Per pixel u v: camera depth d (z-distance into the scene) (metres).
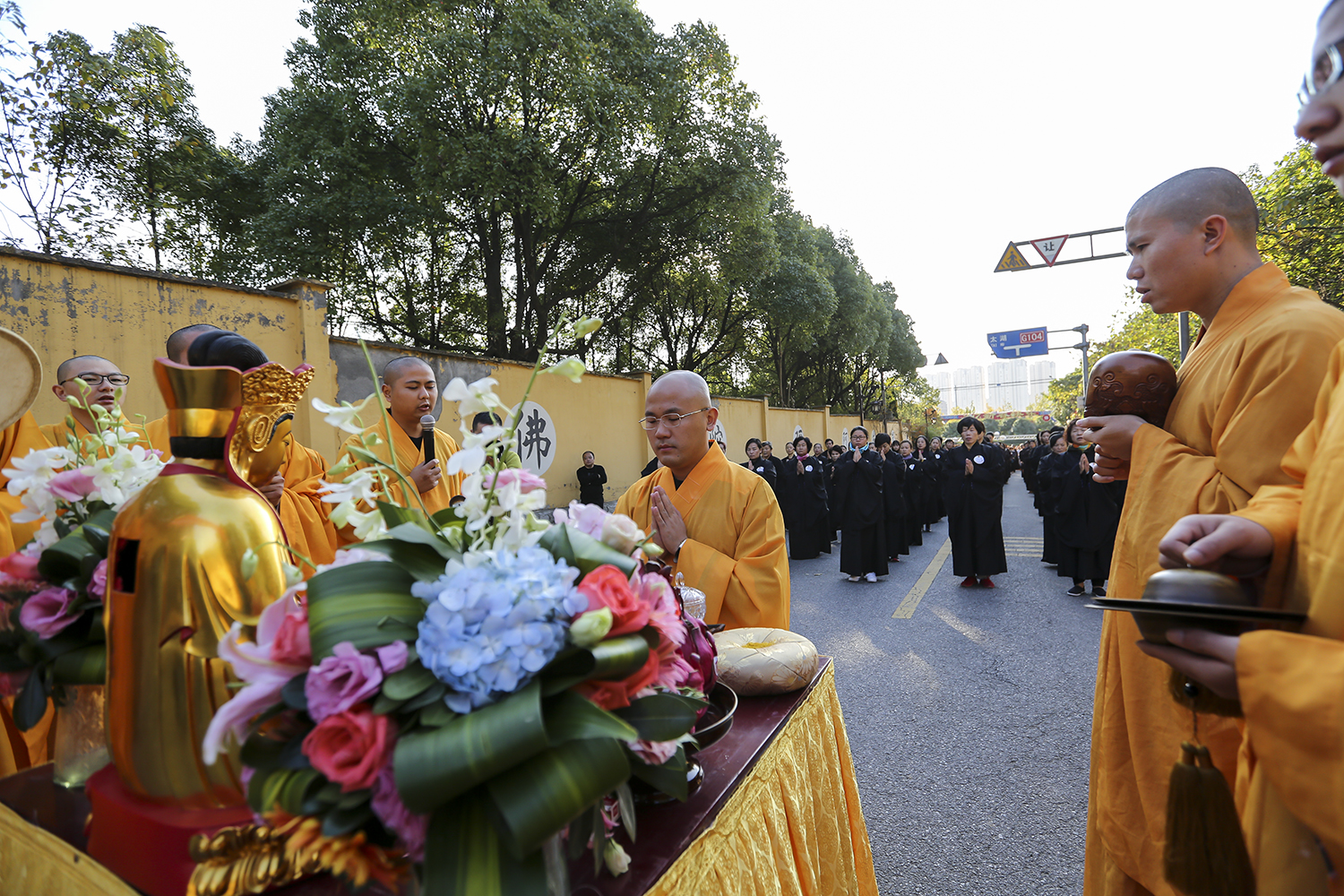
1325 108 0.78
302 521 2.92
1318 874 0.89
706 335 21.83
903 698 4.18
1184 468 1.48
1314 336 1.34
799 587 8.22
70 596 1.21
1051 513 8.46
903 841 2.62
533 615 0.74
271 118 12.98
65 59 8.69
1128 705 1.51
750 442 10.85
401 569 0.84
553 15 11.06
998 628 5.77
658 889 0.94
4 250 5.13
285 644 0.75
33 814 1.12
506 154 11.26
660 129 13.17
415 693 0.72
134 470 1.40
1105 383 1.68
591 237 15.66
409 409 3.38
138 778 0.93
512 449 0.95
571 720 0.74
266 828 0.87
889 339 33.41
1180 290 1.63
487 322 14.45
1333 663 0.78
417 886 0.79
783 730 1.46
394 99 11.25
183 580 0.91
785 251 20.94
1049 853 2.50
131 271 5.78
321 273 13.06
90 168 10.34
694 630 1.33
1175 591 0.96
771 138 14.81
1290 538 1.05
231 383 0.99
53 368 5.38
